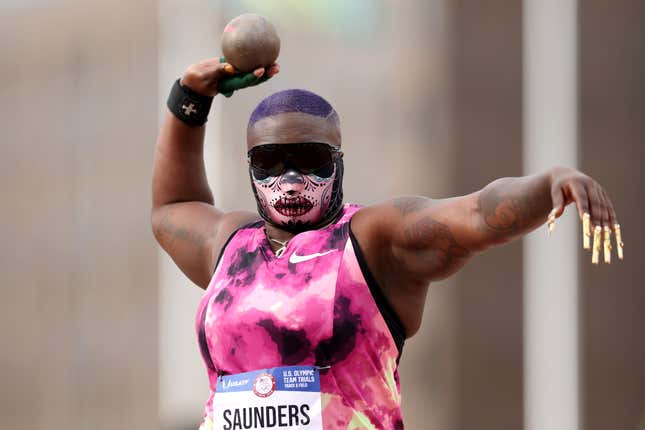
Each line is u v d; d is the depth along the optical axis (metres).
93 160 44.44
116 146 44.06
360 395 13.79
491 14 42.41
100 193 44.25
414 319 14.51
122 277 43.69
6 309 45.28
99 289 44.03
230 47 15.95
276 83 42.00
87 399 43.72
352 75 42.38
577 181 12.02
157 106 43.41
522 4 42.53
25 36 45.59
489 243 13.28
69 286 44.41
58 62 45.03
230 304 14.13
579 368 41.72
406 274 14.26
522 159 42.41
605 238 11.80
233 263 14.65
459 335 41.56
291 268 14.10
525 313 41.56
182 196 17.02
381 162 42.12
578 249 41.59
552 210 12.55
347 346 13.75
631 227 42.69
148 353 42.75
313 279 13.92
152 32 43.38
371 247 14.19
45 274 44.88
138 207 43.62
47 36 45.19
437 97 42.22
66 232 44.78
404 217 14.04
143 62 43.59
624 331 42.16
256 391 13.68
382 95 42.22
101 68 44.41
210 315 14.29
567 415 41.31
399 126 42.16
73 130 44.91
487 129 42.31
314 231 14.42
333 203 14.74
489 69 42.47
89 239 44.44
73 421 43.78
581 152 42.94
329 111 14.73
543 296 41.53
